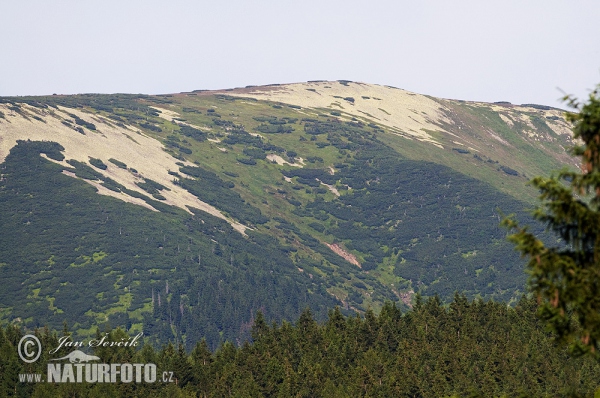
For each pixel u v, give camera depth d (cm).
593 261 3703
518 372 19125
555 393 17850
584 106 3791
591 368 18800
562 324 3762
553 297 3706
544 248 3756
